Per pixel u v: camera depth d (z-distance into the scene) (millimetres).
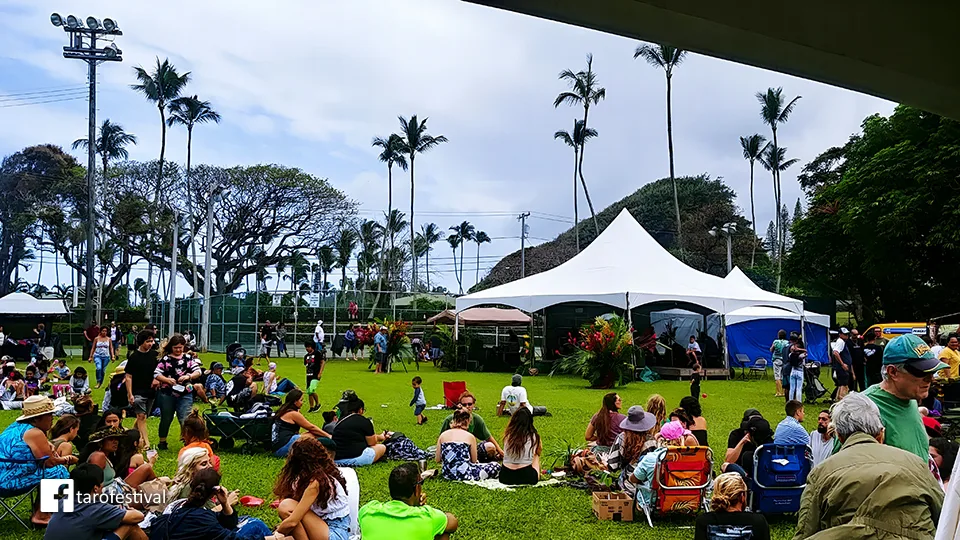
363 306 38531
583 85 51000
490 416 13438
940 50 2822
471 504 7027
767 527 4758
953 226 24672
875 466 2725
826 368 27516
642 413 7484
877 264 28531
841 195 30484
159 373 9477
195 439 6867
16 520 6328
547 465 8930
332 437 8961
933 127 27062
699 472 6445
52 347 26859
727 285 23047
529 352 26234
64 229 59562
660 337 27047
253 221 59250
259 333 32438
